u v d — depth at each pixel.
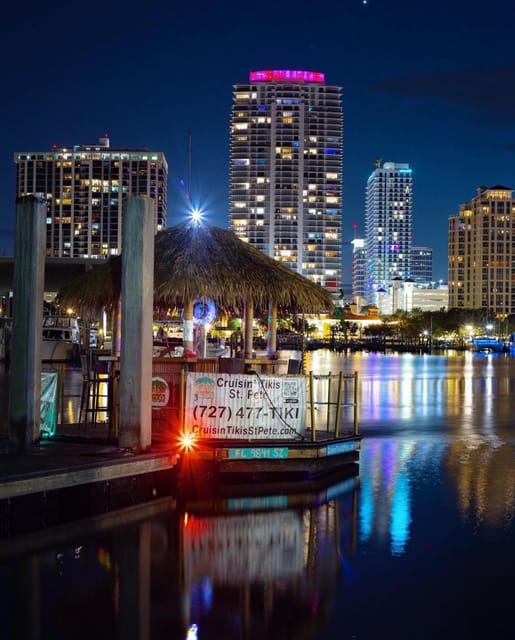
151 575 8.77
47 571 8.93
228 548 9.84
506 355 134.38
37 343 13.24
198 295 15.09
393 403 30.88
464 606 7.86
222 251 15.95
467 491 13.08
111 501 11.87
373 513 11.57
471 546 9.88
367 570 8.97
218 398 13.72
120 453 12.60
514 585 8.48
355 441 15.14
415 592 8.24
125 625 7.37
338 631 7.25
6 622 7.42
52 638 7.08
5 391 31.61
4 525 10.50
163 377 14.13
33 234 13.23
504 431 21.20
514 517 11.33
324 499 12.50
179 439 13.52
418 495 12.76
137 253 12.88
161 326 32.88
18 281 13.22
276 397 14.07
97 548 9.84
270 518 11.30
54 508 11.15
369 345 172.50
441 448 17.92
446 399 33.06
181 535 10.43
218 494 12.84
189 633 7.21
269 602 7.96
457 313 199.38
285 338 133.12
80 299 16.52
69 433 14.99
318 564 9.19
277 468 13.76
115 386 14.21
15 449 12.91
